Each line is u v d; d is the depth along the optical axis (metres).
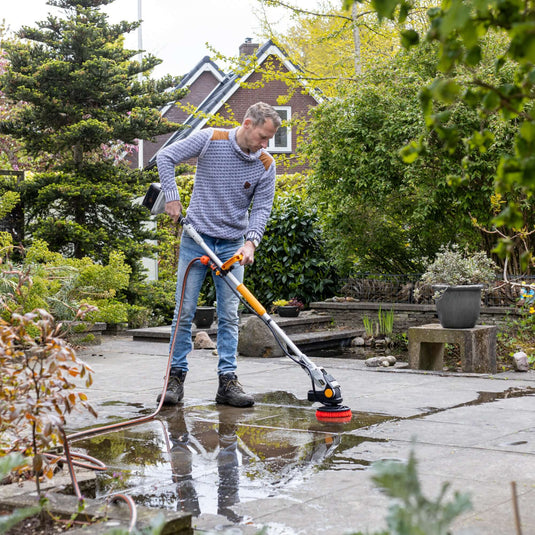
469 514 2.28
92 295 7.30
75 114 10.09
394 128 8.27
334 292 10.38
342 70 14.55
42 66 9.73
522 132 1.24
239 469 2.92
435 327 6.14
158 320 10.55
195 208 4.39
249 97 20.41
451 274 6.19
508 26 1.21
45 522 1.95
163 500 2.52
